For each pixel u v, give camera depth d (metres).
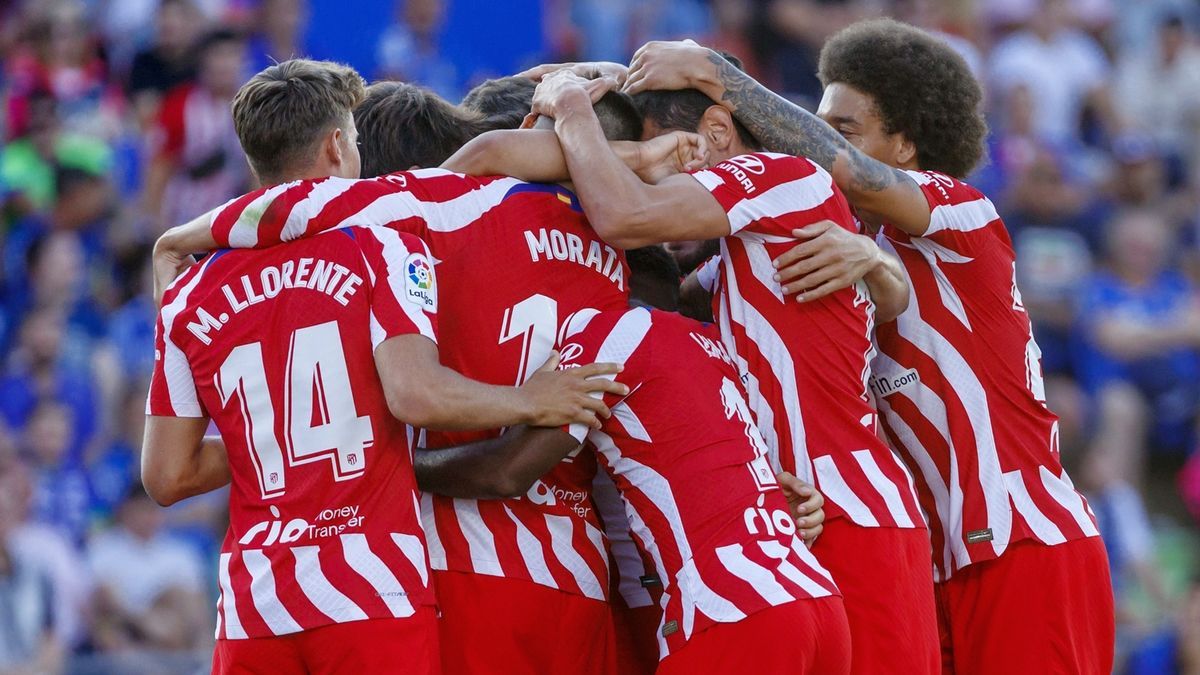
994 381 15.00
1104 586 15.19
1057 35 44.78
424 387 12.50
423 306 12.84
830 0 44.16
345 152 13.79
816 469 13.62
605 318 13.49
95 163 34.38
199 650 28.47
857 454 13.76
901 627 13.45
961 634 15.09
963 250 14.77
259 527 12.70
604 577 13.80
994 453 14.91
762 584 12.54
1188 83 45.84
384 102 14.94
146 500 29.03
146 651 27.73
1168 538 35.22
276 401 12.75
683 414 13.06
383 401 12.81
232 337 12.89
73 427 30.53
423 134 14.80
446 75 39.81
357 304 12.83
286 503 12.65
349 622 12.38
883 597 13.43
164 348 13.23
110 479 30.34
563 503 13.62
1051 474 15.20
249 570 12.62
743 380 13.88
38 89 35.59
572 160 13.67
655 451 13.05
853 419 13.86
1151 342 37.09
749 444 13.26
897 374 15.17
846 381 13.91
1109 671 15.28
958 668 15.12
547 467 13.02
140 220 35.47
